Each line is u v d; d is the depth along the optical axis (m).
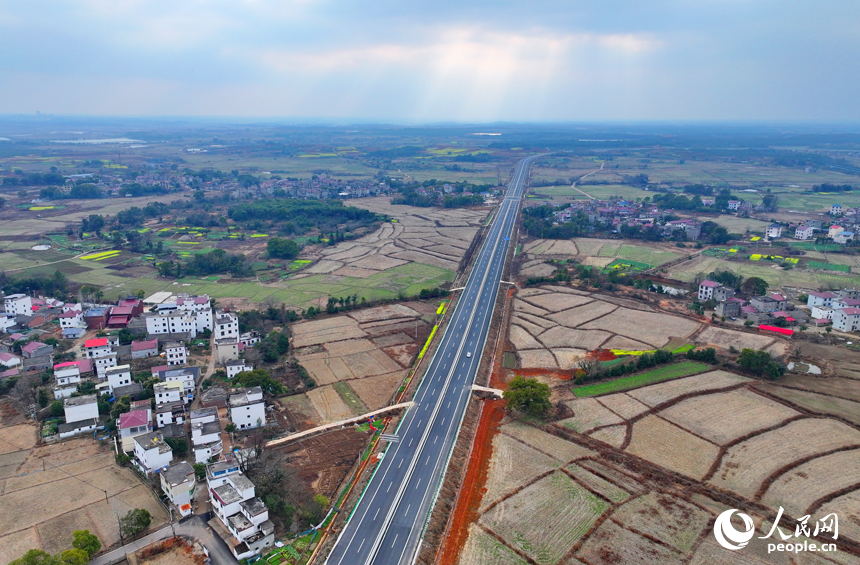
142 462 134.62
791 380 175.12
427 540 112.50
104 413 162.25
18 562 97.50
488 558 106.50
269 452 140.50
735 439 143.50
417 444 146.75
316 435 152.25
